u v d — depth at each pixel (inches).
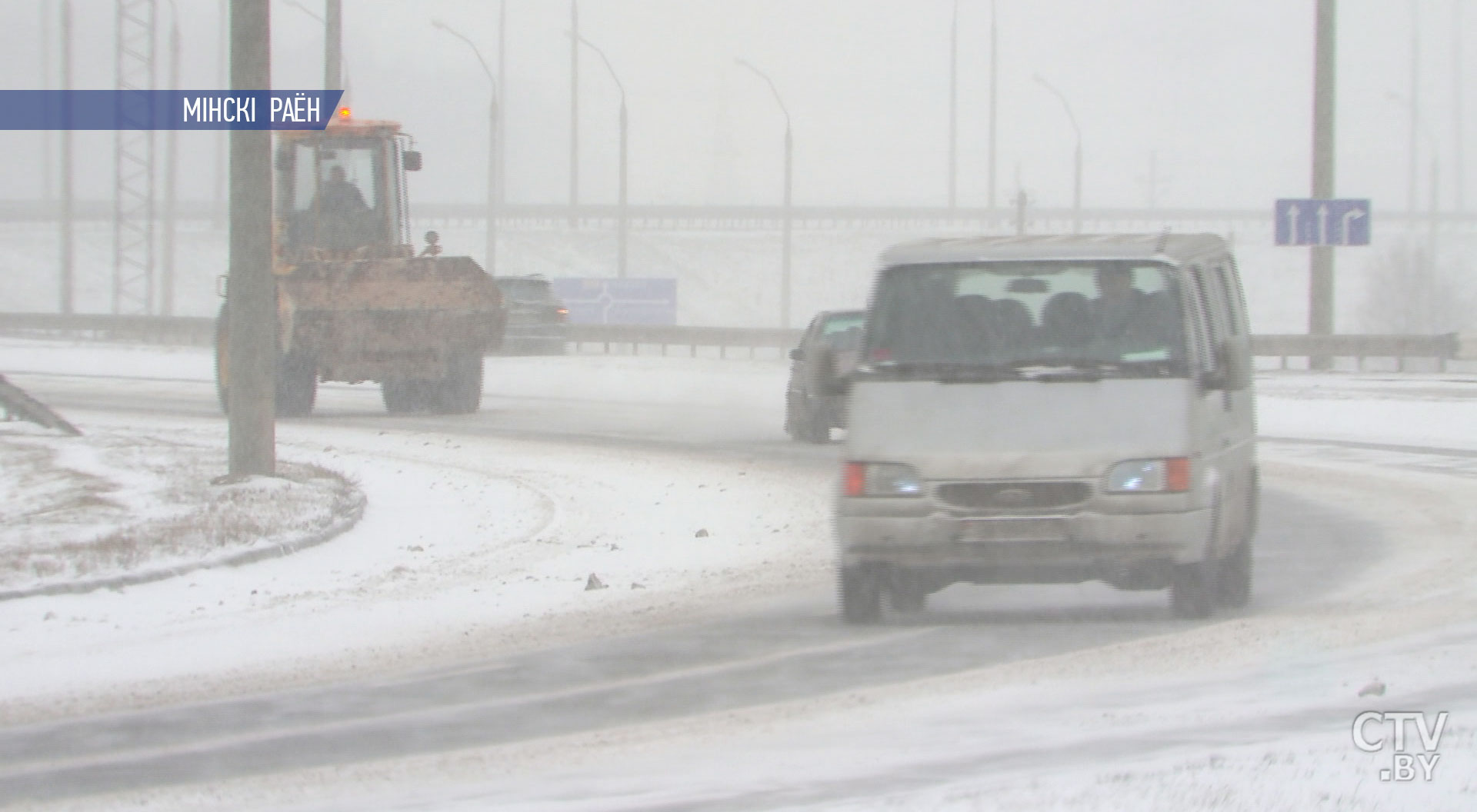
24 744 1374.3
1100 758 1187.9
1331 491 2935.5
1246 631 1669.5
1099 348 1721.2
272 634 1850.4
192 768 1277.1
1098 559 1667.1
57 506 2650.1
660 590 2101.4
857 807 1067.9
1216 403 1785.2
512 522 2691.9
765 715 1389.0
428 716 1435.8
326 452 3624.5
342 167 4475.9
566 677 1584.6
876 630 1770.4
